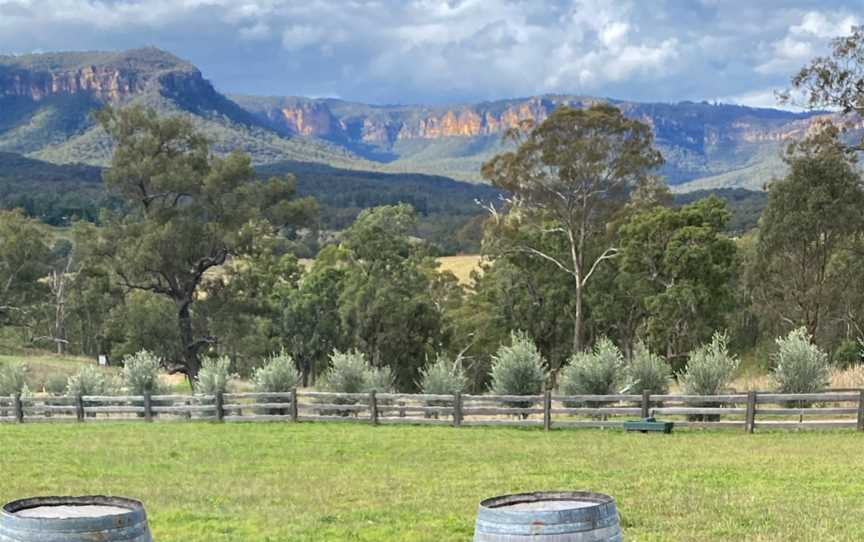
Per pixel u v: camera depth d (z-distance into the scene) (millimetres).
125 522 5195
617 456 17906
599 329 59062
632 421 22359
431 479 15422
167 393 30750
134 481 15742
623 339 57719
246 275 63281
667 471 15781
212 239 60156
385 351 59062
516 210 54562
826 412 21625
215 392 26031
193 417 25969
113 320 62625
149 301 63781
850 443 19391
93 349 85125
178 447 20344
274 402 26266
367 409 24781
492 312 59406
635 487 14062
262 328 69562
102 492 14508
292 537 11016
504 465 16938
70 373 50438
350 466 17281
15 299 77625
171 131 60719
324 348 67562
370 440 21156
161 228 58031
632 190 53375
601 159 50094
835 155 48906
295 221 63500
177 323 61500
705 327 51781
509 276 58375
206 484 15305
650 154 50469
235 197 60188
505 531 5262
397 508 12766
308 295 67312
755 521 11266
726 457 17531
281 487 14859
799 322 51062
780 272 50938
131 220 61062
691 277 51781
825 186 48312
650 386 26062
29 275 77875
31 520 5059
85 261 60656
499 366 25969
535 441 20641
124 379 31109
